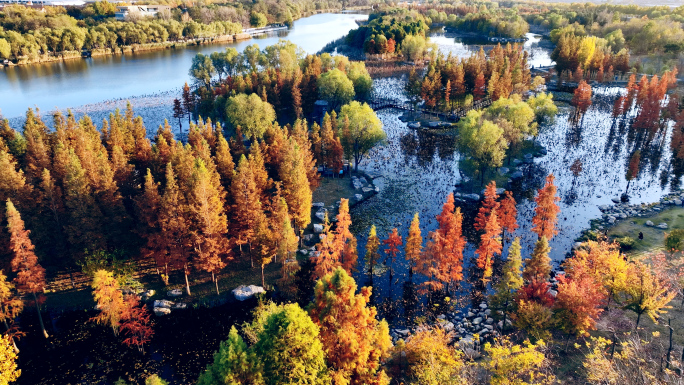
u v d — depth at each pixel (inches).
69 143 3794.3
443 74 6904.5
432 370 1859.0
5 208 2844.5
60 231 3034.0
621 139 5649.6
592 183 4515.3
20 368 2425.0
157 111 6717.5
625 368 1948.8
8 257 2925.7
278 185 3228.3
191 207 2760.8
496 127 4234.7
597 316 2297.0
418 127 6131.9
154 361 2466.8
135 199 3179.1
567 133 5880.9
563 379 2121.1
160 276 3110.2
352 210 4028.1
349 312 1897.1
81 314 2807.6
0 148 3521.2
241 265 3238.2
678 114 5482.3
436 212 4001.0
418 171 4852.4
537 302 2437.3
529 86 7239.2
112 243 3088.1
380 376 1926.7
